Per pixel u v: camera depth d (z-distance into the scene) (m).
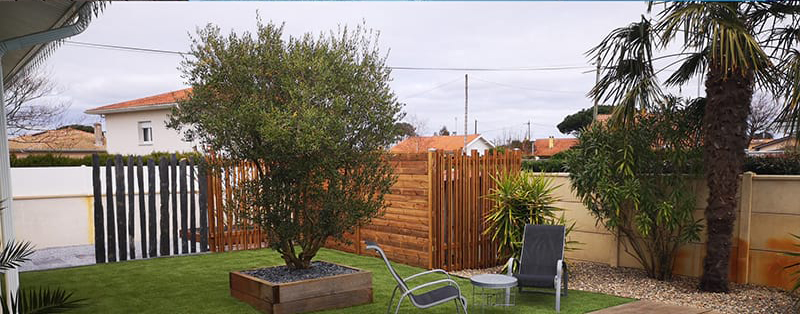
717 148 6.32
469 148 40.38
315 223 5.79
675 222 6.79
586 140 7.30
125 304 5.91
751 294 6.27
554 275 6.04
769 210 6.63
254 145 5.54
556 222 8.12
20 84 18.11
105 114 20.14
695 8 5.73
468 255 8.08
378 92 5.82
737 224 6.86
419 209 7.85
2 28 5.84
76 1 4.74
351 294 5.88
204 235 9.39
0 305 3.40
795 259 6.42
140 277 7.32
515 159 8.89
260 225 5.70
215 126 5.28
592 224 8.43
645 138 6.96
